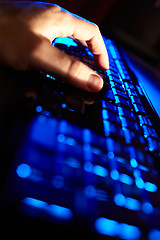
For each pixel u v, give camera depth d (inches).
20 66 16.6
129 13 59.6
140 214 11.0
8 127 10.4
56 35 22.8
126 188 12.1
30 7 19.6
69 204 9.1
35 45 16.8
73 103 15.8
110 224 9.4
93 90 18.4
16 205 7.7
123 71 28.4
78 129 13.9
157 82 36.3
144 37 58.7
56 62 16.9
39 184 9.0
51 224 7.8
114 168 12.9
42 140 11.3
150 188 13.2
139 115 20.0
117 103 19.9
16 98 12.4
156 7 58.6
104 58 25.9
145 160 15.2
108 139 14.8
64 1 52.2
